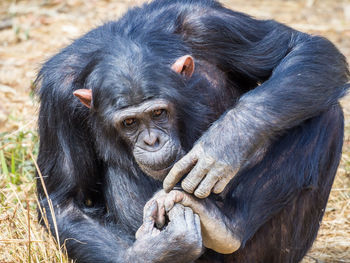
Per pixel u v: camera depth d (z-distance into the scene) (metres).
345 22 25.22
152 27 11.08
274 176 10.80
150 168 10.30
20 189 14.51
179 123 10.56
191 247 9.35
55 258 11.27
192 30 11.24
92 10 25.50
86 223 11.02
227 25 11.25
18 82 20.58
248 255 11.37
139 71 10.08
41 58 21.80
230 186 10.83
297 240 11.62
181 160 9.64
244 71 11.39
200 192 9.57
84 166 11.17
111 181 11.19
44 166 11.38
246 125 9.88
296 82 10.40
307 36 11.51
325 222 14.70
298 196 11.27
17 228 12.21
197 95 10.86
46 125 11.16
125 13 11.95
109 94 10.09
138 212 11.08
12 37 23.67
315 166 11.05
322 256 13.66
